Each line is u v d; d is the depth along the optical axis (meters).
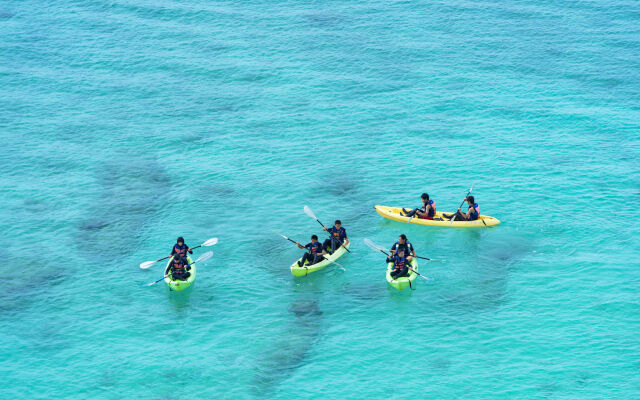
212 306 30.75
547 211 37.88
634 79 56.19
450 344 27.52
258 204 40.03
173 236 36.84
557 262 33.06
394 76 57.91
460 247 34.88
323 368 26.45
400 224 37.47
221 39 66.06
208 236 36.75
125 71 60.22
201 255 34.31
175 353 27.55
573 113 50.41
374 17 70.81
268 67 60.25
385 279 32.47
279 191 41.41
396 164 44.09
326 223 37.75
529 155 44.50
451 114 51.09
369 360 26.80
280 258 34.62
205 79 58.47
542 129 48.28
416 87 55.78
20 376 26.36
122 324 29.56
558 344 27.16
